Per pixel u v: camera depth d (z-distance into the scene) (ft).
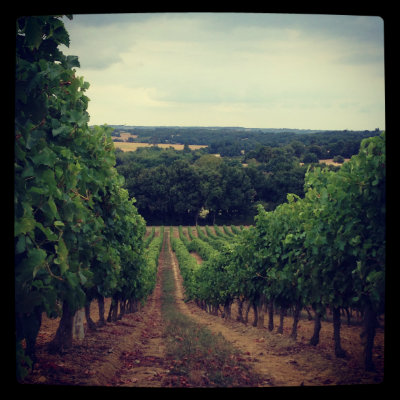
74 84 18.76
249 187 245.24
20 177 13.53
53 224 17.04
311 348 28.25
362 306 23.89
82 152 21.43
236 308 74.54
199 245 151.53
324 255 26.53
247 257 42.32
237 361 22.67
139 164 249.96
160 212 247.50
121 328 38.17
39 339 27.30
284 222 35.29
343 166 22.50
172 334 34.32
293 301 33.68
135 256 42.39
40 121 15.12
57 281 17.08
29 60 16.69
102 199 30.14
